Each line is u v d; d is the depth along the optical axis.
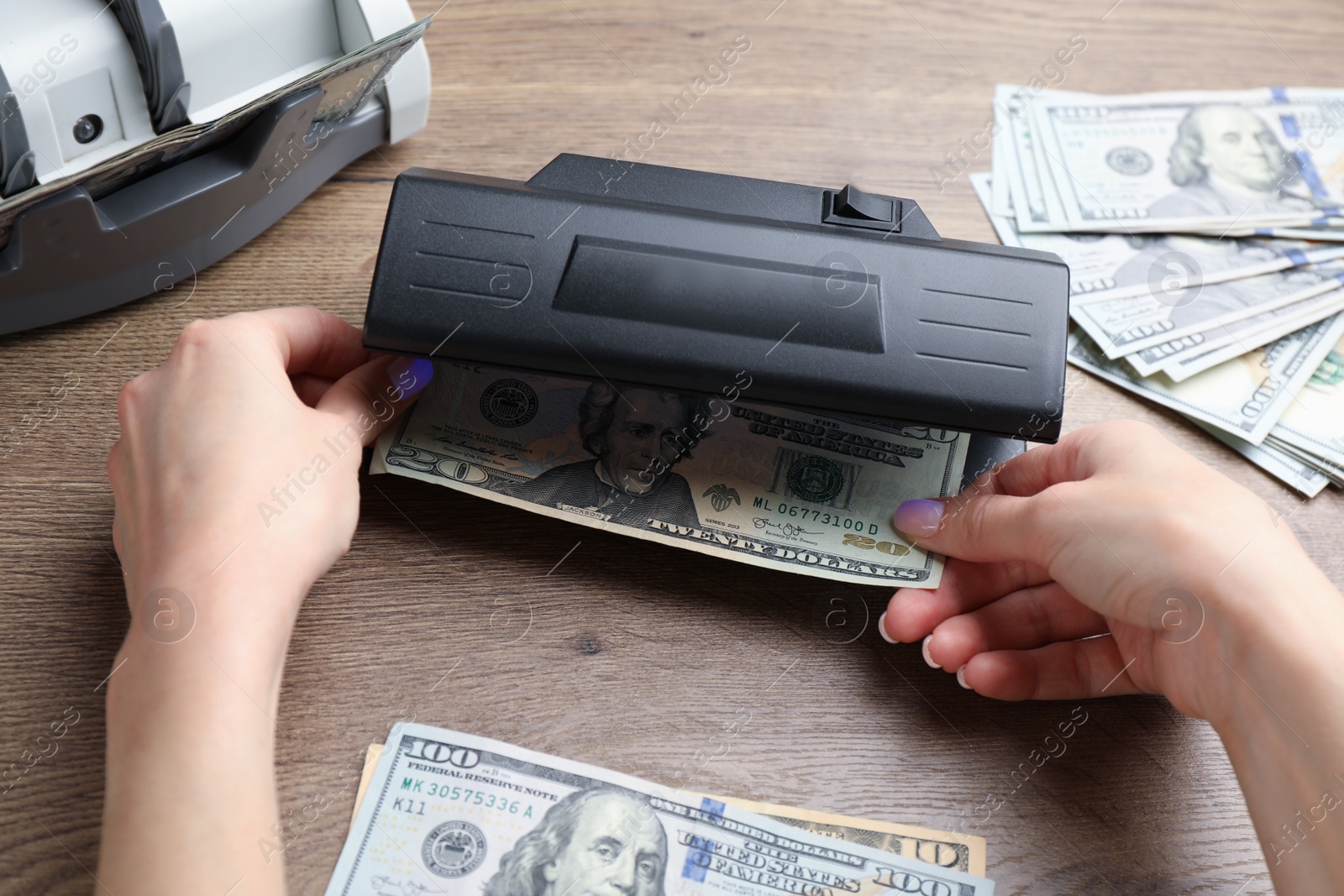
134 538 0.47
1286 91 0.85
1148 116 0.82
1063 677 0.55
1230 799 0.53
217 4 0.55
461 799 0.50
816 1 0.86
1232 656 0.47
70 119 0.54
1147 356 0.69
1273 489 0.66
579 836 0.50
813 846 0.51
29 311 0.59
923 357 0.51
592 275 0.50
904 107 0.81
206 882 0.40
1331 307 0.73
